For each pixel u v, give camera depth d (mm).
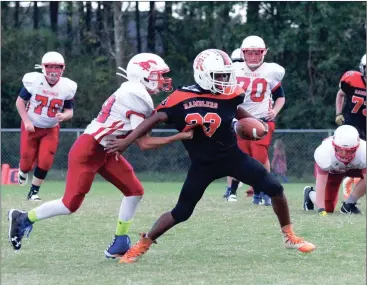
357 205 22688
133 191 14070
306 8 50781
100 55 56750
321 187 20016
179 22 56344
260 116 22172
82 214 20172
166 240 16047
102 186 34562
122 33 52938
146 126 13195
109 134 13492
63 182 38250
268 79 22219
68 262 13844
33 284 12070
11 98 53031
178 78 55469
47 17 58375
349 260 13836
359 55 51250
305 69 53250
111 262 13852
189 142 13609
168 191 30531
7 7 56875
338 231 17000
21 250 14961
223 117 13312
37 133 23469
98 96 52719
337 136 18734
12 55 53406
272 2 52594
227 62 13250
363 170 19719
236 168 13711
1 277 12586
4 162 42625
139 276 12586
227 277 12453
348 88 23500
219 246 15328
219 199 24906
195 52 56375
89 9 58188
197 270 13062
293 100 52719
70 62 54156
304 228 17438
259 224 18250
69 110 23344
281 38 51312
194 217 19547
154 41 57281
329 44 51406
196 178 13633
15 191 28906
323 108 51438
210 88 13250
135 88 13359
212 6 52969
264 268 13180
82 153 13633
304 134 41531
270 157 41844
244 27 52188
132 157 42688
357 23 50344
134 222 18844
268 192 13945
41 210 13945
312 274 12672
